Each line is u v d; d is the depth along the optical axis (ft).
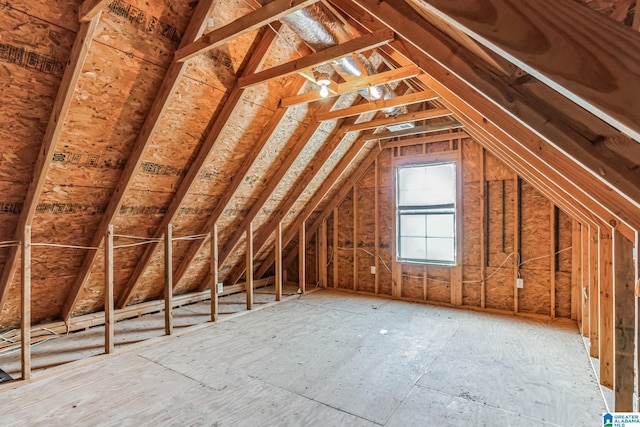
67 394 7.86
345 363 9.66
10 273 9.12
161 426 6.63
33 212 8.29
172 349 10.66
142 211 10.94
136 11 6.95
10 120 6.95
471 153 15.70
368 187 18.69
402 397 7.80
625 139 2.26
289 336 11.91
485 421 6.88
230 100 9.63
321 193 17.21
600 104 1.45
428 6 1.90
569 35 1.50
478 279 15.65
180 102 8.88
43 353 10.16
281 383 8.45
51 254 9.97
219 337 11.80
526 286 14.60
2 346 10.30
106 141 8.46
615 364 5.88
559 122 2.54
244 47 9.05
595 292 9.95
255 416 7.00
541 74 1.58
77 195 9.09
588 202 5.90
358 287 19.06
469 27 1.74
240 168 12.17
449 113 11.66
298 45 9.71
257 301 16.67
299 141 13.05
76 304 12.01
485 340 11.53
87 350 10.40
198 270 15.67
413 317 14.21
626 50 1.39
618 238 5.83
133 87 7.94
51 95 7.09
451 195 16.26
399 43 5.95
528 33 1.59
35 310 11.25
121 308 13.61
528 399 7.73
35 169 7.77
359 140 16.02
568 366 9.47
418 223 17.19
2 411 7.13
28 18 6.08
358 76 9.37
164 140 9.42
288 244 20.80
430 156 16.58
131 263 12.46
